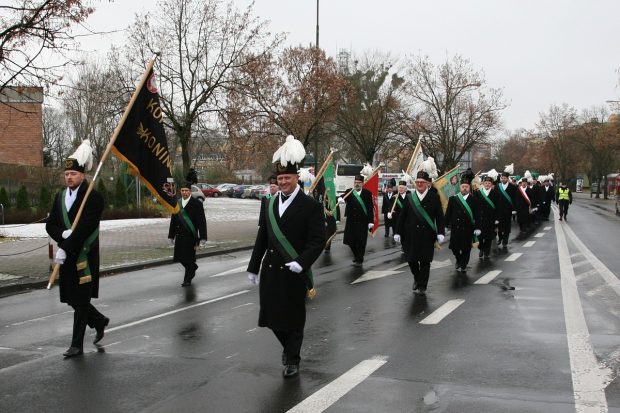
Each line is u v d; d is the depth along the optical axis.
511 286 10.99
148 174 8.07
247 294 10.52
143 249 17.20
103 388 5.50
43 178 31.66
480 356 6.38
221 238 20.58
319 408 4.93
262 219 6.14
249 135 26.06
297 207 5.91
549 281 11.52
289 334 5.88
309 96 27.08
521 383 5.49
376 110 37.38
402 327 7.80
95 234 6.85
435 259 15.30
